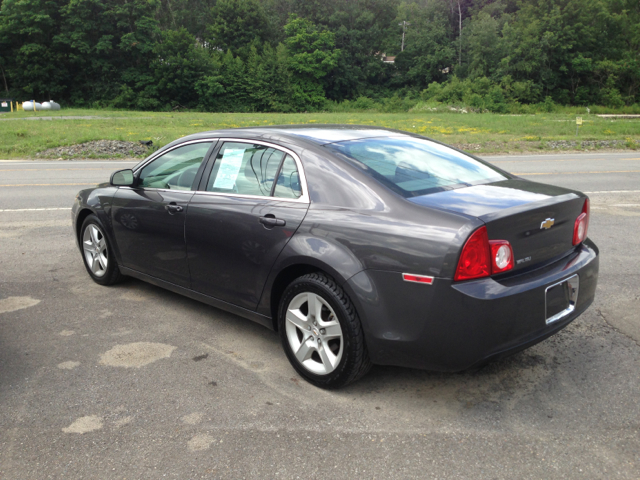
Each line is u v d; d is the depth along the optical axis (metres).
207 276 3.76
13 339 3.81
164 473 2.37
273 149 3.48
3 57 67.50
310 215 3.08
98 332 3.93
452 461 2.44
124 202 4.40
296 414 2.84
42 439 2.62
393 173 3.15
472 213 2.66
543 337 2.84
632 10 77.44
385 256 2.72
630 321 4.07
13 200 9.52
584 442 2.57
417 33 87.75
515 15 89.19
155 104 69.19
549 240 2.94
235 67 75.25
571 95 74.81
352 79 83.44
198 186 3.86
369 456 2.47
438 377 3.26
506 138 24.83
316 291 3.00
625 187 11.01
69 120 33.78
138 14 68.19
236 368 3.39
